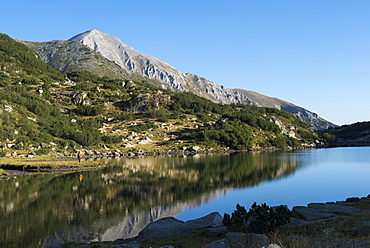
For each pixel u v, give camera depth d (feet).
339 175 238.07
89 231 104.37
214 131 593.01
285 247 45.91
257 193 170.30
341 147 648.79
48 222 115.34
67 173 258.78
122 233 102.63
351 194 166.30
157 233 82.58
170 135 634.02
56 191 177.47
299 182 206.08
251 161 349.00
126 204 144.66
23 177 236.63
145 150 509.76
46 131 466.70
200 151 521.65
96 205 142.41
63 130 488.85
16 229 106.73
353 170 266.36
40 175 247.29
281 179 219.41
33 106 551.59
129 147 526.98
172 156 448.24
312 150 559.79
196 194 167.84
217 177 229.86
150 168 290.56
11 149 377.50
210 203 146.41
